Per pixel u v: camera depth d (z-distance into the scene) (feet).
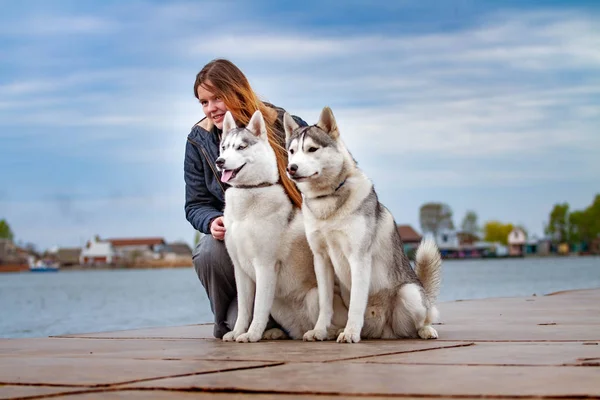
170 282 176.45
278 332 19.84
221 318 20.70
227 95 20.94
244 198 18.70
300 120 22.09
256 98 21.45
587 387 10.44
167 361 14.06
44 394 10.74
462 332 19.56
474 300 34.06
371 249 18.33
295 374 12.01
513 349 15.10
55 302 78.59
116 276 275.39
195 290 115.55
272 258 18.93
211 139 21.50
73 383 11.60
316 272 18.78
